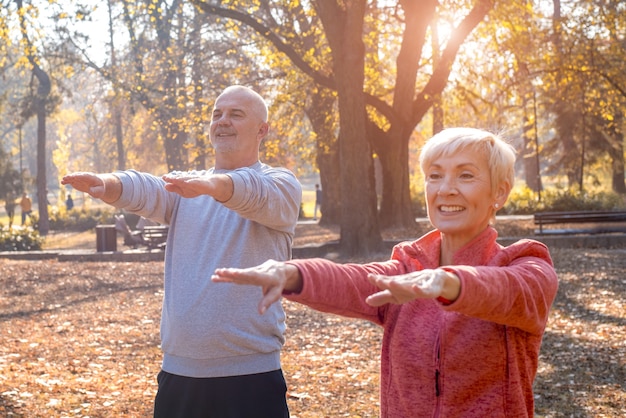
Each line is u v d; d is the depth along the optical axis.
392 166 23.78
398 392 2.30
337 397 7.19
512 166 2.33
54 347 9.55
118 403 6.97
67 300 13.61
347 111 17.48
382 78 26.89
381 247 17.81
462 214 2.28
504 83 25.70
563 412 6.57
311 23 24.61
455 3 21.28
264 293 1.81
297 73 23.75
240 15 19.81
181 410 3.43
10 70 52.78
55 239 35.00
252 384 3.41
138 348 9.54
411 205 24.25
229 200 3.03
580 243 18.53
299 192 3.49
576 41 22.78
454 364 2.20
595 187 42.81
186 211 3.54
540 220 19.33
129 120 48.31
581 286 12.65
